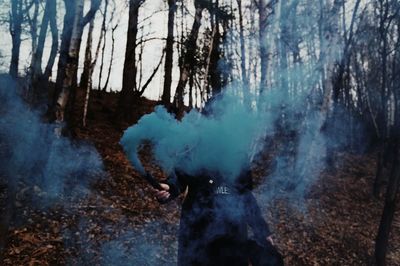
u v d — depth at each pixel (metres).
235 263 2.34
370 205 9.92
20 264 3.97
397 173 5.48
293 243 6.48
